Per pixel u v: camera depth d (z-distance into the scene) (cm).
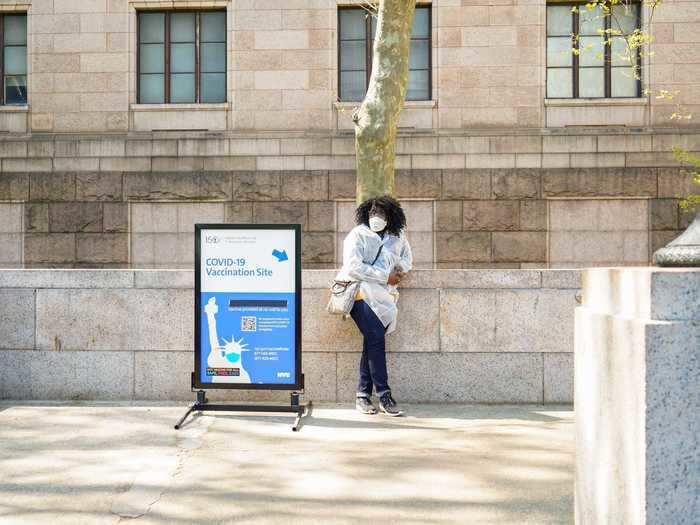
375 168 898
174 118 1543
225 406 645
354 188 1490
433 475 469
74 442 558
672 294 243
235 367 644
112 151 1534
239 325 646
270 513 401
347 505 413
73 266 1530
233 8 1530
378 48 896
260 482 456
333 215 1495
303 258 1498
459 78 1501
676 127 1484
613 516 268
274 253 648
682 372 236
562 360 703
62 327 727
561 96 1528
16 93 1602
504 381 705
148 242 1531
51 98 1556
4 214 1545
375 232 672
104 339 725
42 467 490
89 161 1534
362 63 1548
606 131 1484
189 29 1578
